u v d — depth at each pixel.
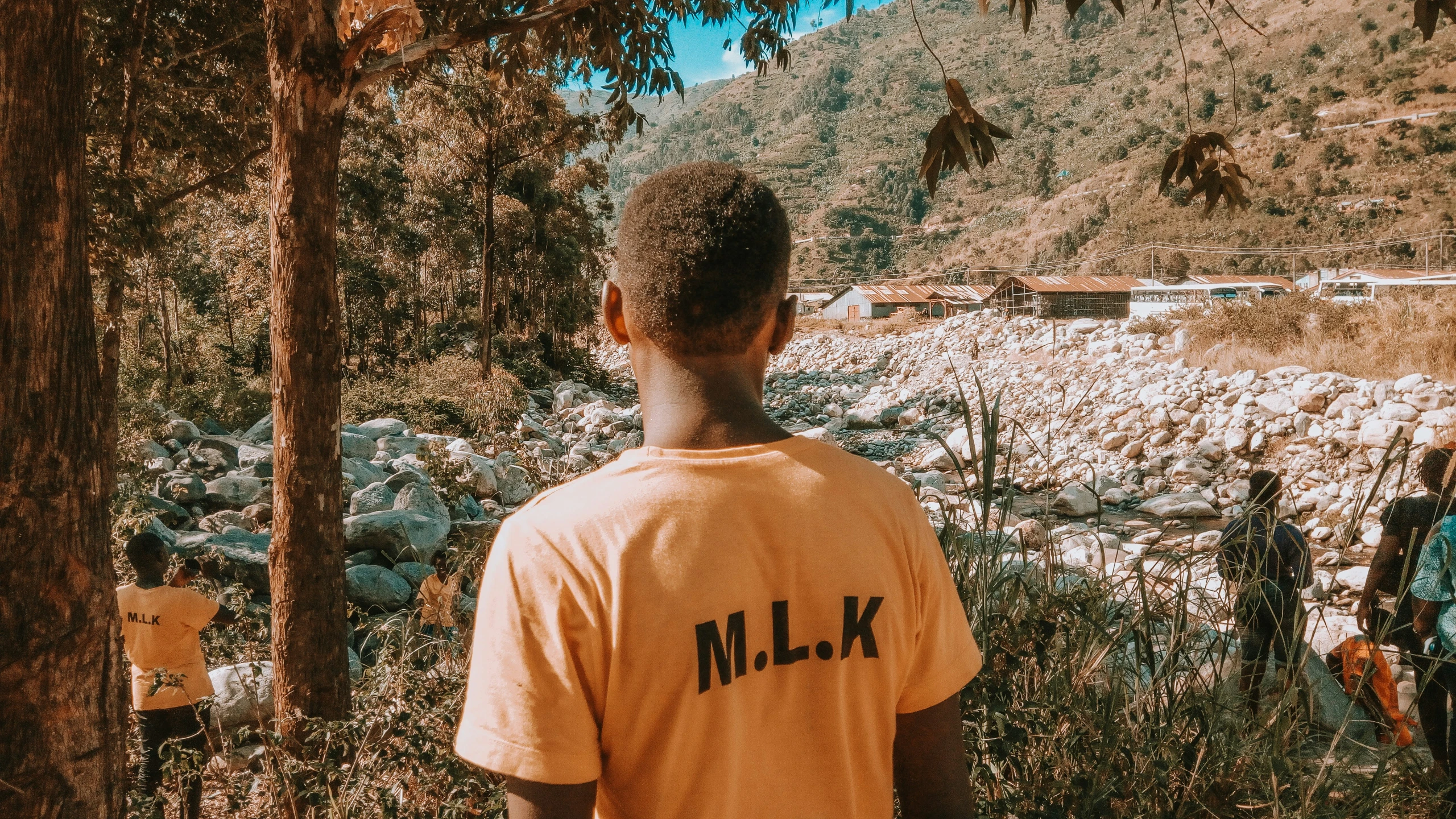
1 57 1.49
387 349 30.23
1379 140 100.69
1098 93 193.00
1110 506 13.19
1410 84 109.50
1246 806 2.11
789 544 0.95
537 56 5.75
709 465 0.96
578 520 0.92
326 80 3.63
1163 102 147.88
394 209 32.00
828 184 193.50
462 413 20.31
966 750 2.22
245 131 11.36
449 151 25.81
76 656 1.57
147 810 2.87
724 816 0.91
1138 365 20.88
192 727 3.99
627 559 0.90
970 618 2.44
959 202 162.88
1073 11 1.93
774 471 0.98
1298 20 150.62
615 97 5.51
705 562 0.91
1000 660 2.29
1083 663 2.46
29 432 1.51
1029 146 176.25
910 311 70.31
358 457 12.88
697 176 1.05
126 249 9.35
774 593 0.95
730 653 0.91
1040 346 27.12
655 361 1.04
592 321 37.38
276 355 3.71
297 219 3.66
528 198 33.78
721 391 1.02
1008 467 2.61
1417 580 3.35
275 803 2.68
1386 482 10.88
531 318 36.53
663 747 0.90
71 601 1.56
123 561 5.99
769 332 1.06
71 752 1.56
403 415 19.36
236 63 11.27
